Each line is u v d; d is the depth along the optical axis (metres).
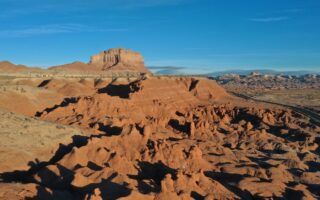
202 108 156.88
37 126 82.12
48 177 60.50
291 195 68.69
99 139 76.50
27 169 65.94
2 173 62.03
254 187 68.56
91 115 109.56
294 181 76.38
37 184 56.16
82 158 67.00
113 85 192.25
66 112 110.00
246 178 71.81
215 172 75.56
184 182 59.91
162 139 92.12
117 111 114.94
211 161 82.88
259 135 109.25
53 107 121.62
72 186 56.12
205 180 63.47
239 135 110.06
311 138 112.19
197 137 104.69
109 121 100.50
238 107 162.50
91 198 47.50
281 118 140.00
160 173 70.81
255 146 101.19
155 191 56.94
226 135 109.50
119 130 94.94
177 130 111.69
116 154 69.69
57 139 79.75
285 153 94.88
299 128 125.69
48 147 75.62
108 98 122.19
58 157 74.06
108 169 61.12
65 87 172.38
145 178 67.38
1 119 81.12
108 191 55.16
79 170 61.84
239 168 77.38
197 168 75.56
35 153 71.88
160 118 116.31
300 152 98.19
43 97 125.62
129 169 68.19
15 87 123.19
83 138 85.12
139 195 52.03
